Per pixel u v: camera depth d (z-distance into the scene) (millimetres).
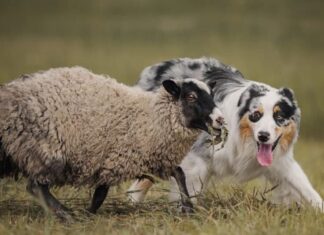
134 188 14281
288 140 13297
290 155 13594
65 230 11406
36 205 12852
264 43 54969
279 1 71500
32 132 11797
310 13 66688
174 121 12430
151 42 58438
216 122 12352
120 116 12266
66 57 50844
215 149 13648
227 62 44219
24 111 11789
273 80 36812
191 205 12430
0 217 12141
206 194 13320
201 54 50906
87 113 12070
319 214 12141
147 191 14328
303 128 29500
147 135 12352
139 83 14938
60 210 12047
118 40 60031
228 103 13719
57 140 11867
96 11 74000
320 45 54375
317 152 22938
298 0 71125
